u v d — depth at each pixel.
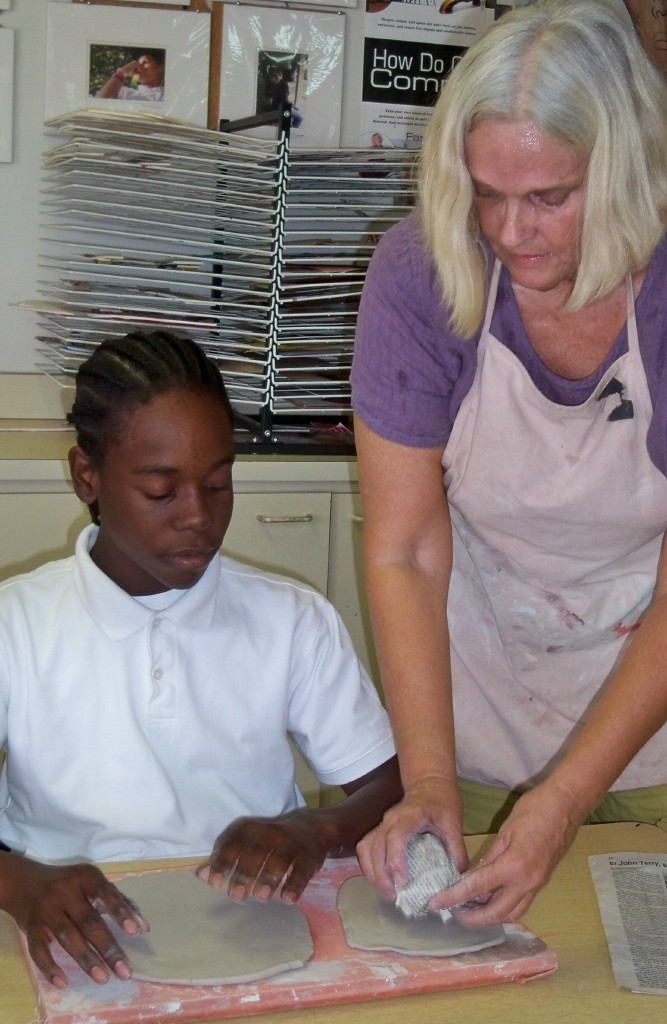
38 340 2.08
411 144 2.30
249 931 0.87
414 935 0.88
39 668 1.08
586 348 1.11
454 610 1.37
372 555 1.16
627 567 1.30
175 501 1.02
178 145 1.87
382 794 1.09
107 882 0.87
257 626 1.15
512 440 1.17
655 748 1.33
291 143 2.24
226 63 2.18
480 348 1.12
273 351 1.87
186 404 1.01
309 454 1.87
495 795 1.46
